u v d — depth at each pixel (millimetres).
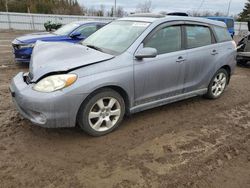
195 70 5117
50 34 9391
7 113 4785
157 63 4406
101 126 4098
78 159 3494
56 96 3496
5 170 3242
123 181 3111
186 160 3561
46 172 3223
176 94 4949
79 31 9250
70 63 3734
